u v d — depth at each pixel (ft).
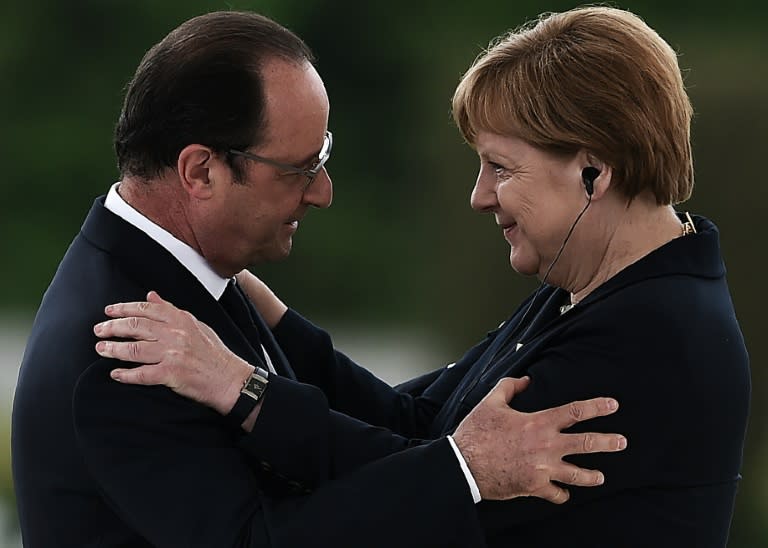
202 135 35.19
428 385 45.37
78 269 35.78
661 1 212.64
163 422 33.55
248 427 34.35
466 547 33.53
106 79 242.17
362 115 237.86
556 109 34.40
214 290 37.11
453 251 98.63
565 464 33.04
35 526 35.09
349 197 231.09
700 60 86.89
